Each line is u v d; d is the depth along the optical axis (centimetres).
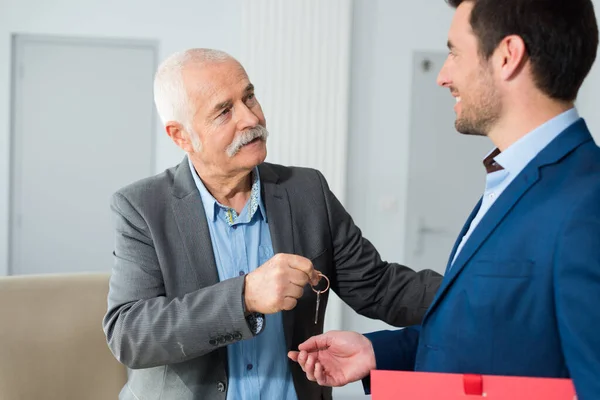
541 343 99
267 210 165
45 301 182
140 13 493
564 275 94
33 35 491
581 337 90
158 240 156
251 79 479
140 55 497
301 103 480
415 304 167
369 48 493
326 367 141
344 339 140
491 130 112
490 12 106
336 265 173
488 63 108
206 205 163
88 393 183
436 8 493
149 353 144
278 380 158
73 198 504
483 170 502
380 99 496
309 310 163
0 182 495
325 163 483
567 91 106
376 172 500
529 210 103
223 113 154
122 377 186
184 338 140
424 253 505
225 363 154
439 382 101
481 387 99
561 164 104
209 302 140
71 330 183
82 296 186
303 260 135
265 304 135
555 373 99
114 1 492
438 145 500
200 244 158
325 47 478
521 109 107
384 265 176
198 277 156
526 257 101
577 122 107
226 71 154
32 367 178
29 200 500
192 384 153
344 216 176
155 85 161
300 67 479
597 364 88
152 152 505
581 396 90
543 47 103
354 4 489
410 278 171
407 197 502
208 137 153
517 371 101
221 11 493
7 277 183
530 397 96
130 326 146
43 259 504
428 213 504
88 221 505
